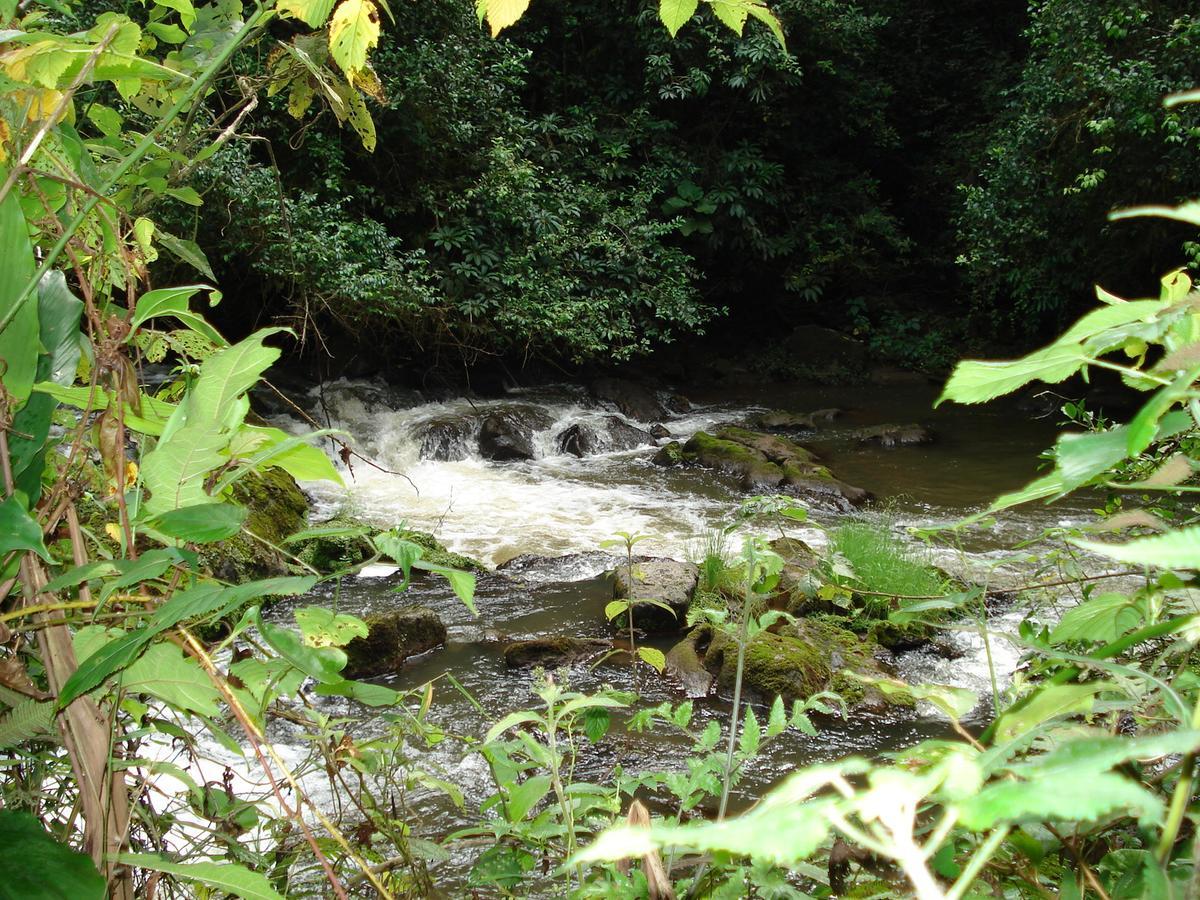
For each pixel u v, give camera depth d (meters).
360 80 1.56
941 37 18.81
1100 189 11.72
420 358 12.62
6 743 1.12
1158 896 0.51
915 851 0.38
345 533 1.06
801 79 15.65
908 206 18.41
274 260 9.70
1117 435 0.60
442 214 12.06
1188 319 0.70
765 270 17.03
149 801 1.41
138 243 1.41
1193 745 0.38
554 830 1.55
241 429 1.08
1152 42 11.06
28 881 0.88
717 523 8.50
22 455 1.06
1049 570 2.07
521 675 5.45
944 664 5.56
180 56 1.58
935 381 15.53
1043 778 0.38
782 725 1.49
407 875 1.73
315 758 1.54
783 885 1.19
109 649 0.94
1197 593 1.03
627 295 13.52
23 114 1.17
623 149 14.59
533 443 11.27
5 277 1.02
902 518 8.67
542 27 14.84
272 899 1.00
